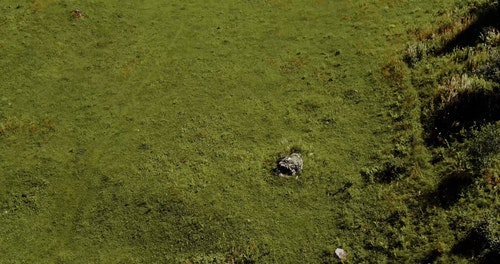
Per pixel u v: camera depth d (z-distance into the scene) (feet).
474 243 66.44
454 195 74.23
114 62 123.95
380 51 114.62
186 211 84.89
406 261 69.05
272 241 77.71
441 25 115.03
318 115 101.76
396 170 82.99
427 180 78.48
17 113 110.42
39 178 95.91
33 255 83.05
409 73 103.81
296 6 138.00
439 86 94.27
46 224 87.86
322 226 78.69
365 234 75.36
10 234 86.74
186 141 100.78
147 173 94.27
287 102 106.93
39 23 133.28
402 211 75.72
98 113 110.11
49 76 119.96
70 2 140.26
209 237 80.33
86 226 86.53
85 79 119.34
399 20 124.16
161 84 116.67
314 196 83.92
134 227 84.64
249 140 98.84
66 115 110.01
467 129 83.82
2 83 118.01
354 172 86.43
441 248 67.72
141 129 105.29
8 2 140.67
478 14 110.63
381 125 94.73
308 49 121.60
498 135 77.66
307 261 74.18
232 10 139.85
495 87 86.99
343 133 95.76
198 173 92.07
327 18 131.44
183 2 144.66
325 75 112.37
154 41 130.00
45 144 103.30
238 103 108.78
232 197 86.07
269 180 88.22
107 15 138.31
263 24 132.77
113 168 96.53
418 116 92.02
